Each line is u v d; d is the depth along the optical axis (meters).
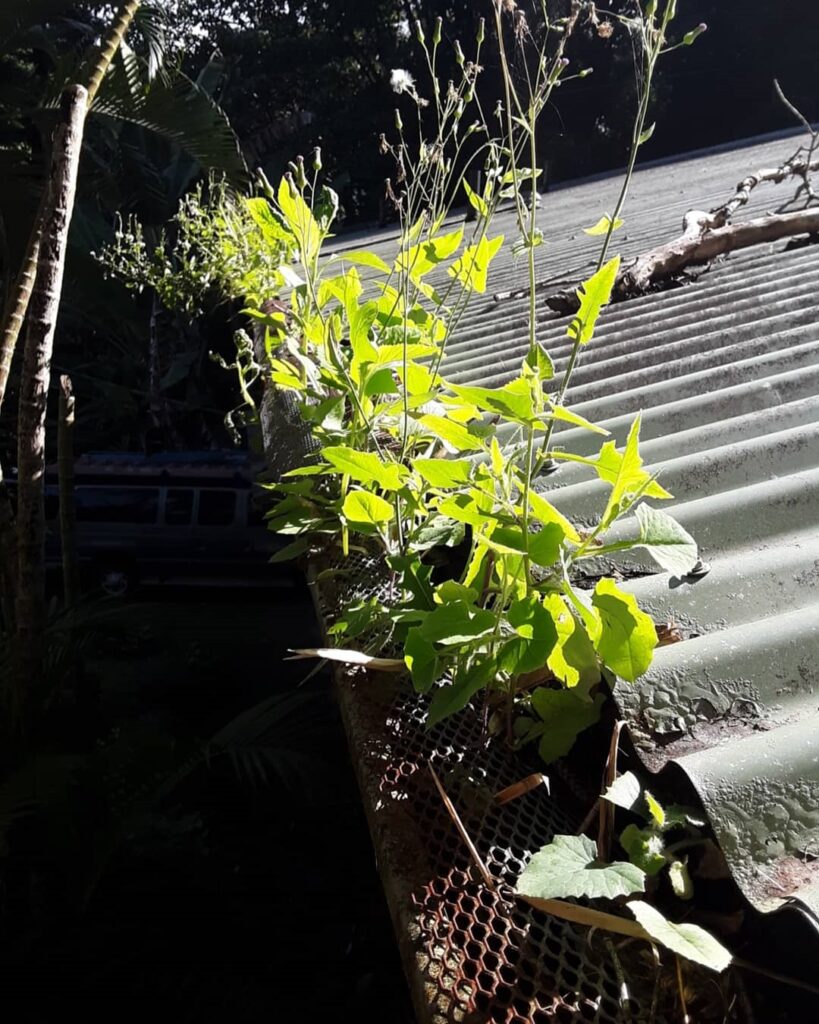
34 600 3.36
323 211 2.38
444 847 1.11
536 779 1.13
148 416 12.22
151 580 9.97
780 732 1.06
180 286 7.71
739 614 1.35
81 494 9.86
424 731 1.33
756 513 1.58
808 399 2.05
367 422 1.93
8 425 8.33
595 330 3.25
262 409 3.22
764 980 0.90
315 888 3.69
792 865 0.93
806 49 21.12
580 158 19.41
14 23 6.17
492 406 1.27
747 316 2.89
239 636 8.33
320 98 22.06
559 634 1.18
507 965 0.94
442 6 18.98
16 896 3.35
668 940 0.81
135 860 3.54
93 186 10.90
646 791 1.03
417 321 2.25
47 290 2.70
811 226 3.88
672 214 6.17
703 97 21.55
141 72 5.14
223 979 3.25
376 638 1.55
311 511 2.10
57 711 3.65
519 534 1.25
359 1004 3.17
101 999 3.18
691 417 2.16
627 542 1.20
